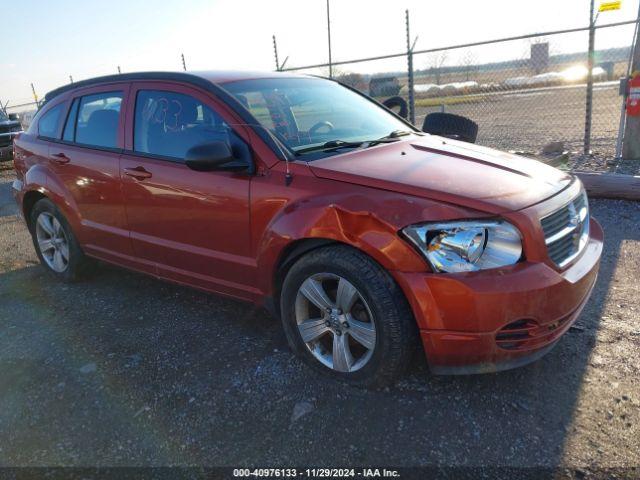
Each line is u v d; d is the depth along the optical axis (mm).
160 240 3742
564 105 18766
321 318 2965
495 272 2496
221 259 3385
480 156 3309
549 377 2918
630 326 3385
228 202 3229
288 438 2562
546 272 2545
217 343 3498
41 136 4734
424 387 2879
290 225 2885
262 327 3684
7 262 5559
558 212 2785
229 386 3000
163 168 3580
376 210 2625
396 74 11492
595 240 3213
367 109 4262
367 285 2650
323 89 4230
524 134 12555
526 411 2658
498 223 2537
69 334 3770
